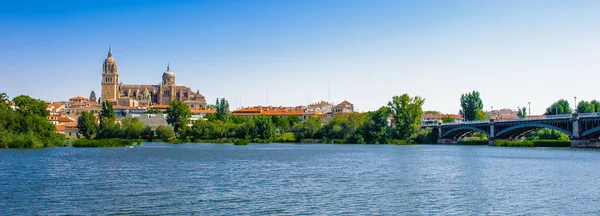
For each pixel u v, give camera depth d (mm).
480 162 95750
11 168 80438
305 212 44500
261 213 44125
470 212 44625
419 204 48062
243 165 88375
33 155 112688
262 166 86375
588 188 58281
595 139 142375
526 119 159250
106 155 115562
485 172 75875
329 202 49031
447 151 139000
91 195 52750
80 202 48750
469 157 111062
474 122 187750
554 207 46781
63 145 164375
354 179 66750
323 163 93312
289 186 59719
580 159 103188
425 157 111562
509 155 118375
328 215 43406
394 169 80812
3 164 87562
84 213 43906
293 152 133625
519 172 75938
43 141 154500
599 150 137000
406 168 82625
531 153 126188
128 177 68688
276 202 48969
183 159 103562
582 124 143500
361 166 86562
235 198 51156
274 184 61500
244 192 55062
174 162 94938
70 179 66188
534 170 79188
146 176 69938
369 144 197875
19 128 149875
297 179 66688
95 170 78062
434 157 111500
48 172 74688
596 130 134000
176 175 71312
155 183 62375
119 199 50438
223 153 127688
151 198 51094
